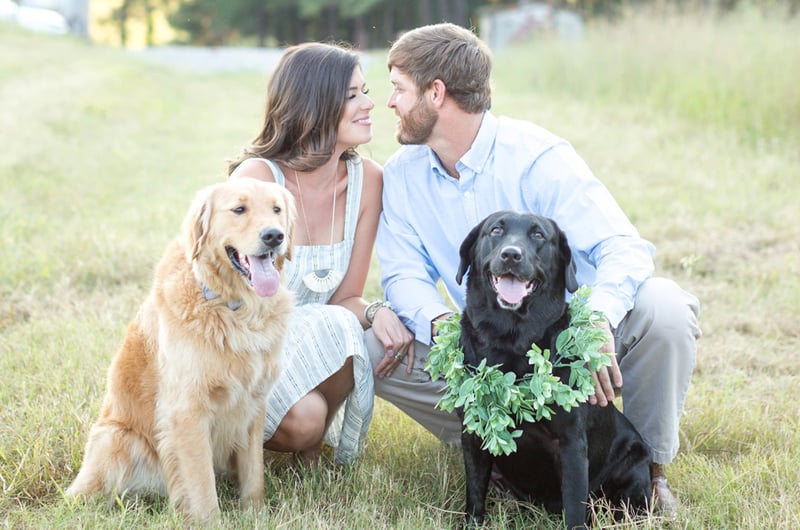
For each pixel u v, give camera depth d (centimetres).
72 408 397
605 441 345
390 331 384
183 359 323
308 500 343
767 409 427
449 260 404
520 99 1692
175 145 1336
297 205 388
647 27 1652
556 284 334
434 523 328
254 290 322
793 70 1199
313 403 363
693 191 895
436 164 399
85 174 1034
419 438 414
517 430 328
